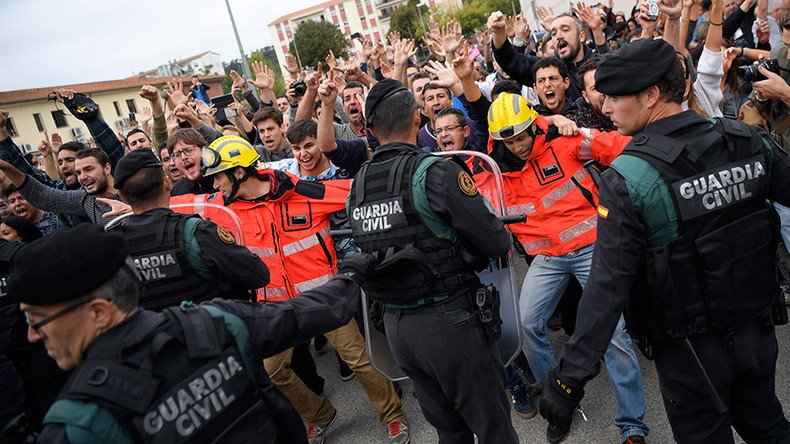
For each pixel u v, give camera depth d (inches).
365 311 99.7
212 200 126.3
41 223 185.2
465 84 131.3
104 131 169.2
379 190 81.6
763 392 72.5
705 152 64.4
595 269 67.3
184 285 90.4
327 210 119.7
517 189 115.3
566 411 67.4
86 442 44.5
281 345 60.9
